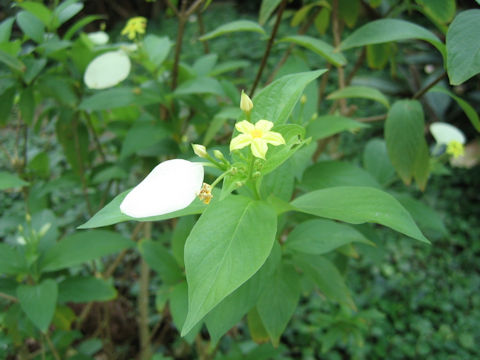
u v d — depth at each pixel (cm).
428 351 57
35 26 32
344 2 37
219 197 17
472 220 76
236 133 19
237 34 141
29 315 25
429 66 80
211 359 43
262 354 35
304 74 18
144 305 45
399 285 65
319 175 27
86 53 35
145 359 45
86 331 51
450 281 67
